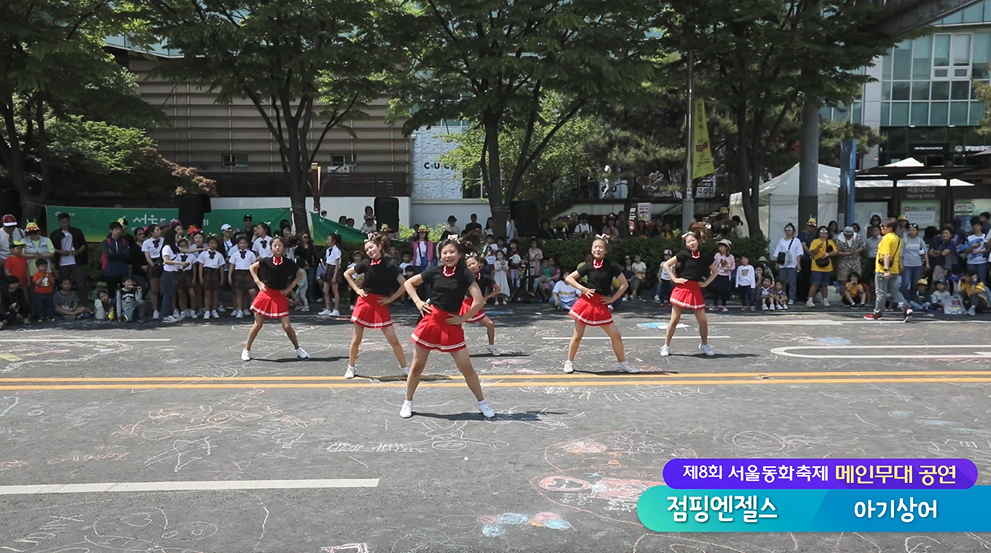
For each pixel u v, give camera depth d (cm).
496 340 1173
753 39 1812
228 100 1794
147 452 602
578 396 791
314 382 861
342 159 3353
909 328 1292
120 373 915
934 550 432
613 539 444
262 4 1608
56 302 1449
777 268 1716
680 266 1027
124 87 2520
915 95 4156
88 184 2714
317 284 1745
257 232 1570
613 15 1730
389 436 645
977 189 2289
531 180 3170
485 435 647
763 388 827
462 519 470
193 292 1456
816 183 2055
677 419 696
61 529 456
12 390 822
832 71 1855
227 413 722
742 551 430
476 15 1609
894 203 2219
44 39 1505
